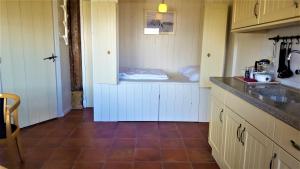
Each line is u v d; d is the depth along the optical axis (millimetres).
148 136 3074
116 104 3547
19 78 3098
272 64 2295
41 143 2814
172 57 4297
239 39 3035
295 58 1993
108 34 3273
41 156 2498
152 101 3559
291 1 1536
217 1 3242
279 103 1411
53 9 3469
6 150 2625
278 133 1277
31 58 3230
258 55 2557
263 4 1899
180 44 4246
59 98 3762
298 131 1111
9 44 2938
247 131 1666
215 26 3287
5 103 2133
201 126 3471
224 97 2137
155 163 2402
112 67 3373
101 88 3486
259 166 1489
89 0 3934
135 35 4203
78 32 4246
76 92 4273
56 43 3582
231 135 1969
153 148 2734
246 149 1684
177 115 3617
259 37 2527
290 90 1903
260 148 1480
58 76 3689
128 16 4129
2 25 2838
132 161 2430
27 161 2387
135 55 4277
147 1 4090
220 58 3369
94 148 2703
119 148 2717
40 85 3408
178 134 3160
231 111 1971
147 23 4160
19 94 3121
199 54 4262
